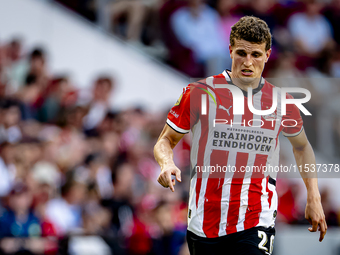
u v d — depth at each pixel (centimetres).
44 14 2612
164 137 951
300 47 3344
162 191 2292
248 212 927
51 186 2017
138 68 2747
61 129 2370
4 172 1986
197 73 2997
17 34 2547
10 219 1800
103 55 2689
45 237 1789
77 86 2591
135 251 1898
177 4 3039
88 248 1809
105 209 2031
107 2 2964
